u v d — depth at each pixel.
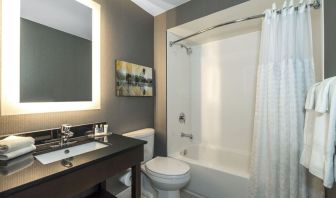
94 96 1.52
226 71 2.42
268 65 1.49
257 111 1.55
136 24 1.99
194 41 2.52
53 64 1.27
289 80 1.38
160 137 2.21
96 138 1.38
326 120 0.95
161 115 2.20
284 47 1.42
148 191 1.85
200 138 2.67
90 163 0.91
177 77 2.39
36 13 1.18
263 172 1.49
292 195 1.30
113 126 1.71
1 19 1.03
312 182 1.29
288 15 1.42
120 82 1.75
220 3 1.73
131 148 1.17
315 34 1.44
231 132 2.39
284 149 1.36
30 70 1.15
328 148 0.88
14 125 1.08
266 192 1.46
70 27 1.37
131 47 1.91
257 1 1.55
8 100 1.05
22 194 0.67
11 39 1.06
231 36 2.35
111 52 1.68
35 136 1.14
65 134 1.23
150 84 2.15
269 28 1.50
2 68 1.03
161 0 1.95
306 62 1.37
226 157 2.34
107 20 1.65
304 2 1.38
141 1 1.96
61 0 1.32
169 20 2.13
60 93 1.31
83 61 1.45
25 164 0.86
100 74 1.57
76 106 1.40
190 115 2.68
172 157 2.13
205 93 2.61
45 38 1.23
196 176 1.94
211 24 2.01
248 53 2.24
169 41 2.22
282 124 1.38
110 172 1.03
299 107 1.35
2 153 0.86
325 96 0.93
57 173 0.77
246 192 1.60
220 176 1.76
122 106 1.81
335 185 1.08
